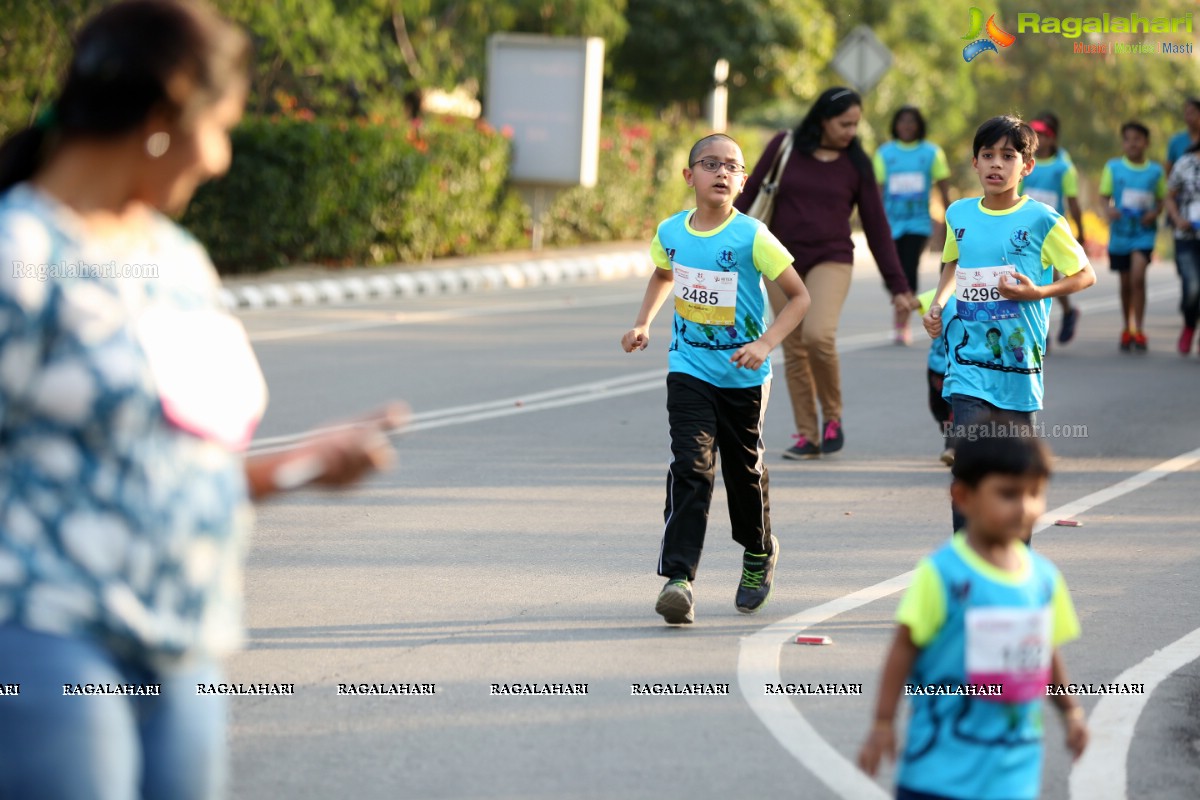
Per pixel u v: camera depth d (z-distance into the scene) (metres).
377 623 22.70
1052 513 31.20
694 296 22.75
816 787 16.75
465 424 39.47
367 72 80.38
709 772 17.14
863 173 35.44
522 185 86.81
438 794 16.34
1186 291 53.25
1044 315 23.89
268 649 21.31
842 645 22.05
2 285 9.46
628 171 96.62
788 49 105.25
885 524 29.98
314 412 40.44
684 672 20.66
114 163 10.05
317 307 64.06
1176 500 32.53
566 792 16.48
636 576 25.77
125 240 10.10
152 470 9.98
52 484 9.75
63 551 9.77
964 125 152.00
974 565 12.86
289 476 10.57
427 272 74.56
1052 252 23.48
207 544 10.29
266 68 80.25
